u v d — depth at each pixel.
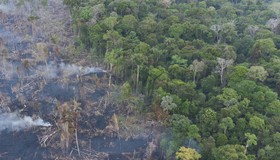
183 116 98.12
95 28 137.00
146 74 118.38
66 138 98.00
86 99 119.81
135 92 122.50
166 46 131.88
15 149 98.88
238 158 84.25
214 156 87.25
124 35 142.38
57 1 187.88
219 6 182.62
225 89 105.44
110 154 100.12
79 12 152.50
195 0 182.25
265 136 93.00
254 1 187.00
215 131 97.25
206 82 113.88
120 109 116.31
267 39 129.62
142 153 101.25
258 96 103.81
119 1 155.25
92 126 109.06
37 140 102.06
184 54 125.31
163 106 101.88
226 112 98.06
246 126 96.44
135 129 108.38
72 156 98.06
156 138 104.81
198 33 143.12
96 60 137.75
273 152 88.56
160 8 160.88
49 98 118.19
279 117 97.81
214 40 145.12
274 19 162.38
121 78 127.38
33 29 153.25
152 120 109.12
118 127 107.75
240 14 172.88
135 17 150.75
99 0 159.88
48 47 145.00
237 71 111.19
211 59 122.44
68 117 98.12
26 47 144.12
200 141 94.06
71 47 143.12
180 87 108.19
